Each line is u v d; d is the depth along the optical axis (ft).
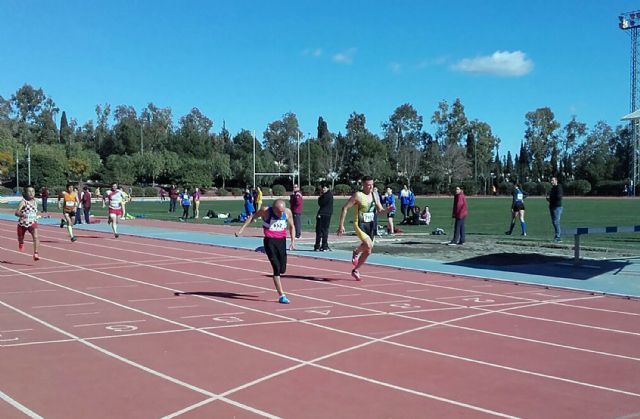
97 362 25.20
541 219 120.26
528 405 20.43
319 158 372.58
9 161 310.24
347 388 22.02
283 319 33.27
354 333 30.17
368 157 379.35
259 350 27.02
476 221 115.96
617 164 339.36
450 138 398.83
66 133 458.09
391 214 87.76
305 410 19.84
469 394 21.48
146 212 159.74
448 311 35.60
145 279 47.47
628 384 22.71
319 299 39.22
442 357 26.08
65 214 78.48
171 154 361.30
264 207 38.52
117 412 19.66
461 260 58.08
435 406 20.26
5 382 22.65
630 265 53.78
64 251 67.67
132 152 420.36
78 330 30.66
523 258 58.54
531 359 25.86
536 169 421.18
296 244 73.00
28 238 84.43
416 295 40.78
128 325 31.78
